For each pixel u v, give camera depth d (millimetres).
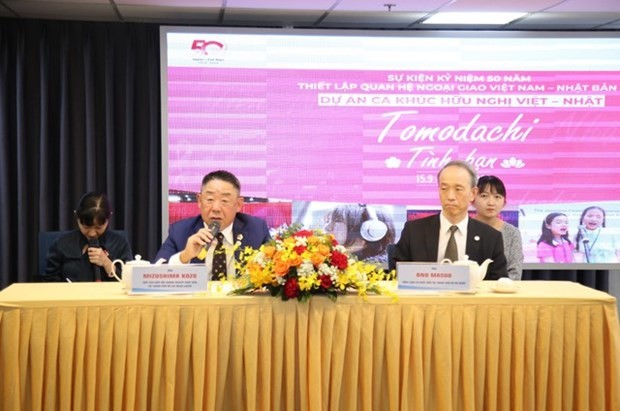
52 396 2178
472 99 4820
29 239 4793
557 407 2326
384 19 4867
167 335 2207
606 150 4871
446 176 3002
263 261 2246
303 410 2291
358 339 2279
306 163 4773
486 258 2973
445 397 2287
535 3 4340
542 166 4855
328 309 2268
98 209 3320
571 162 4867
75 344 2186
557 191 4867
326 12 4625
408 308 2291
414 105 4801
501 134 4836
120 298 2207
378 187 4809
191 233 3062
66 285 2510
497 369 2312
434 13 4652
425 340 2293
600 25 5109
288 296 2217
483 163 4848
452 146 4832
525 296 2314
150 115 4848
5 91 4684
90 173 4789
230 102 4711
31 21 4715
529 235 4867
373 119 4793
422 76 4793
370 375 2287
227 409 2307
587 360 2312
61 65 4742
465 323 2293
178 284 2303
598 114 4859
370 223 4805
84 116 4812
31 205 4801
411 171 4820
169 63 4660
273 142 4746
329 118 4773
